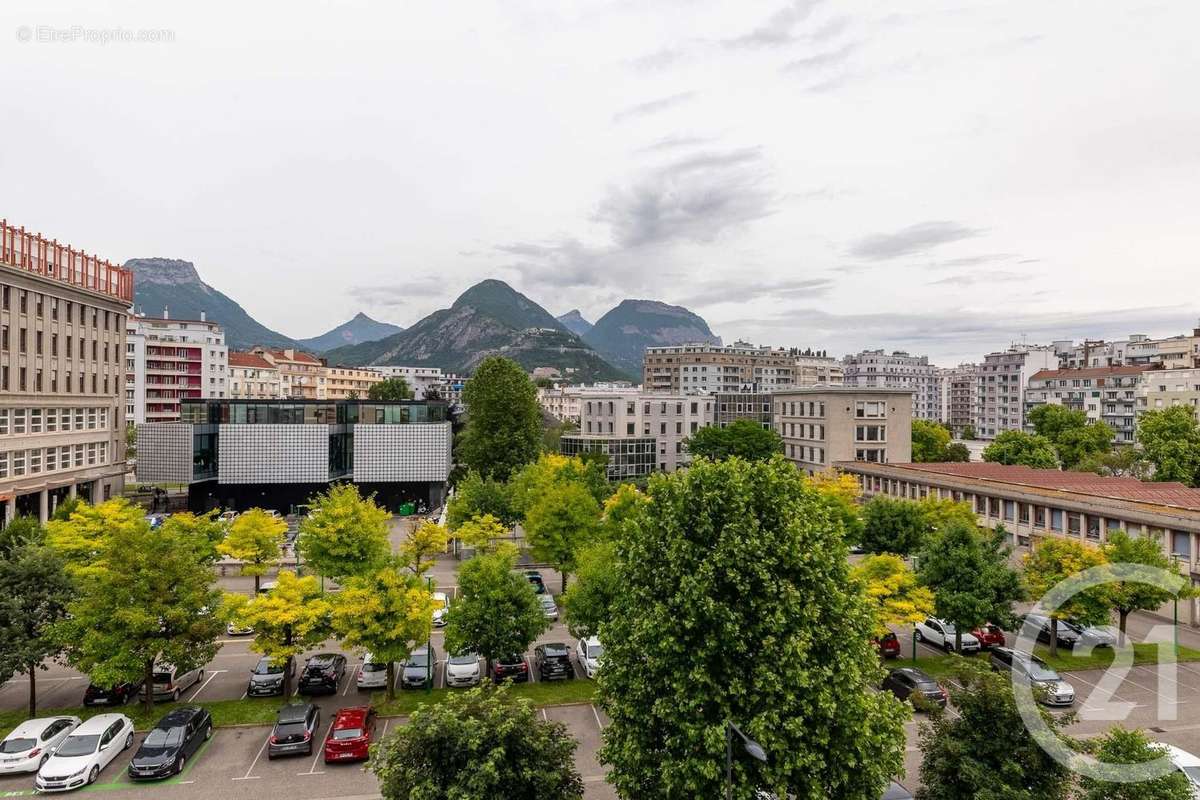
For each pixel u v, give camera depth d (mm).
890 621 32312
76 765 23219
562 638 39625
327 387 180375
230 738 26984
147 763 23672
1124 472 81375
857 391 88625
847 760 16719
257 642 28281
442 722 17234
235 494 79250
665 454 106938
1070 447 89312
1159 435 75938
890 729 17906
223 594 31922
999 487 58719
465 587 31609
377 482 80500
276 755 25312
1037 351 169875
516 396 82188
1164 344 125375
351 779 23969
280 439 78000
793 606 17188
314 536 39969
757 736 16312
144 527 32500
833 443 88000
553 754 17969
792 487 19922
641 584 19250
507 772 16891
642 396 106812
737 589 17766
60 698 30734
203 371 137250
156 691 30250
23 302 63375
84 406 72188
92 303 73938
